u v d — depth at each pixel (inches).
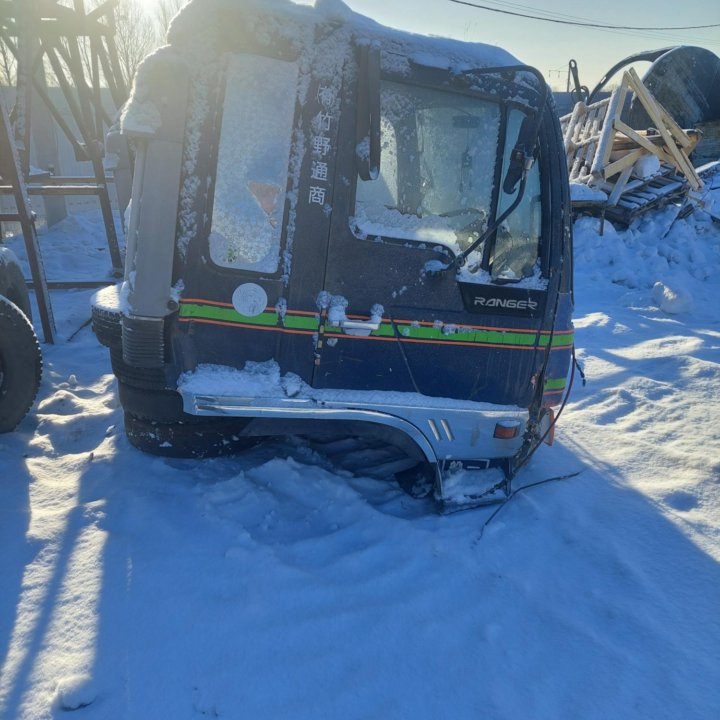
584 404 210.1
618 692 92.7
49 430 161.5
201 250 114.7
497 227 125.6
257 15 109.5
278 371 122.0
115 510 124.3
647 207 446.0
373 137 107.9
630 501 146.6
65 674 88.0
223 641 96.0
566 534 132.1
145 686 87.4
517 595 112.8
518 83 123.8
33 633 94.4
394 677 93.0
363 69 111.4
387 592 110.6
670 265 408.2
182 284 115.7
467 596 111.7
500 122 123.8
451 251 124.0
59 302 309.4
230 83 110.3
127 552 112.5
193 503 128.3
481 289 126.6
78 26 313.0
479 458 139.2
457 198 124.4
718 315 324.8
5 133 214.1
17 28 288.2
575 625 105.6
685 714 89.7
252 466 146.0
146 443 141.6
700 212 461.4
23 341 151.8
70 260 411.8
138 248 112.7
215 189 113.0
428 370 128.4
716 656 100.7
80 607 99.9
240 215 114.7
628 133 430.6
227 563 111.6
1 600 100.5
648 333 287.6
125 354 118.7
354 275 120.0
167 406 129.6
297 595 106.6
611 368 239.5
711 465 158.9
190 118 110.2
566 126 492.4
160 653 92.9
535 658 98.5
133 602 101.6
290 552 118.0
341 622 102.3
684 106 609.9
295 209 115.8
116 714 83.1
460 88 119.9
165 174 110.4
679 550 127.8
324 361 122.8
